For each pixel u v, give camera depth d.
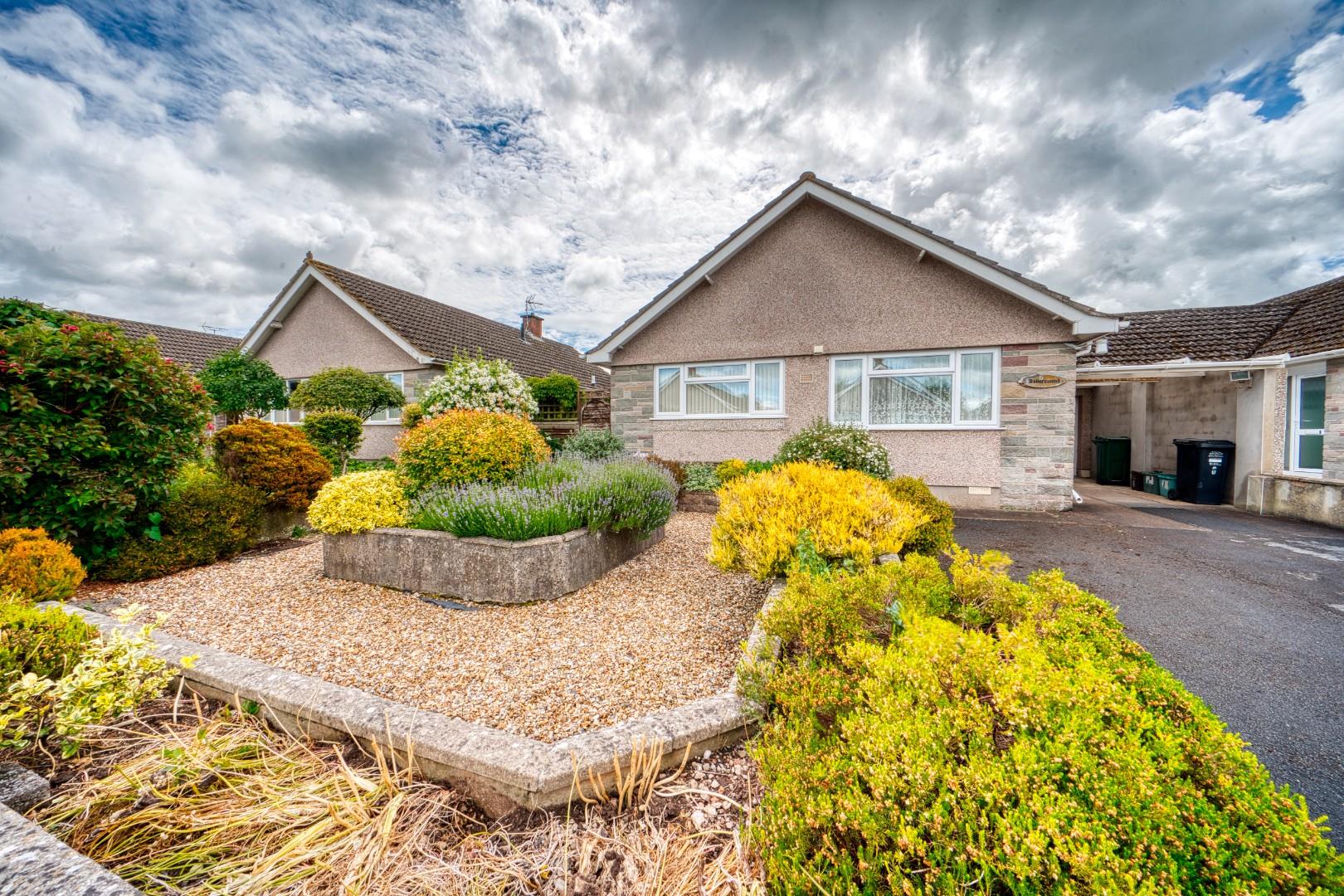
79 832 1.78
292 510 6.63
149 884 1.63
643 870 1.66
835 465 7.28
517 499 4.42
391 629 3.58
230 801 1.96
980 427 8.77
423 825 1.87
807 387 9.86
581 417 13.92
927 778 1.39
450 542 4.24
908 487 5.30
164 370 4.99
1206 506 8.95
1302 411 8.12
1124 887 1.10
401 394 13.45
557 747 2.02
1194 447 9.41
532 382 14.33
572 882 1.62
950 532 4.96
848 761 1.57
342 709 2.28
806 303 9.77
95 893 1.26
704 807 1.92
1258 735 2.49
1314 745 2.40
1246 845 1.20
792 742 1.77
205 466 6.67
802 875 1.35
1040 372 8.51
